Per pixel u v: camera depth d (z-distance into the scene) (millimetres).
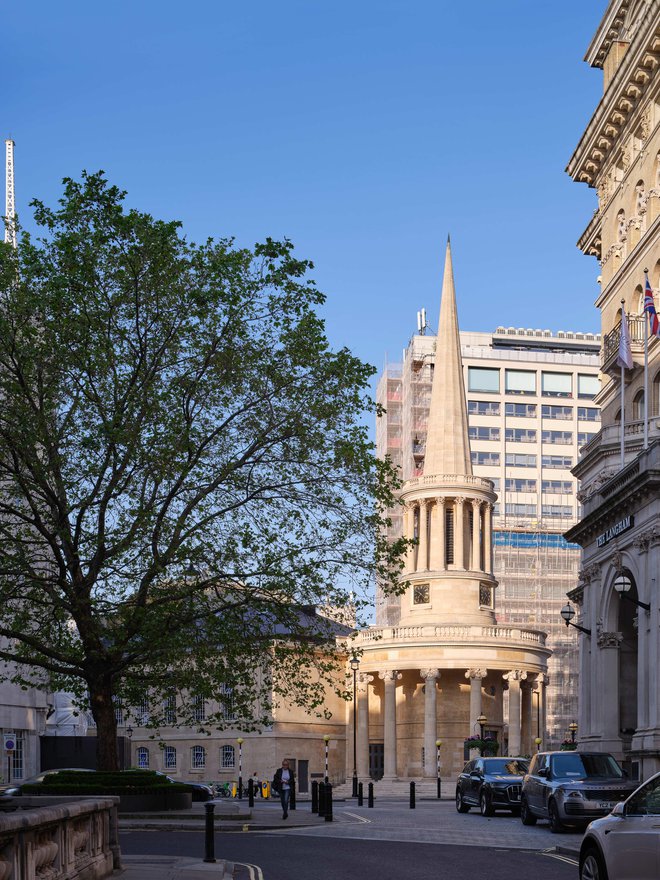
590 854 16953
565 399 169375
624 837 15852
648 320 48531
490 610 102500
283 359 38906
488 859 25438
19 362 36312
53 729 87500
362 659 99188
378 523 39344
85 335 36406
